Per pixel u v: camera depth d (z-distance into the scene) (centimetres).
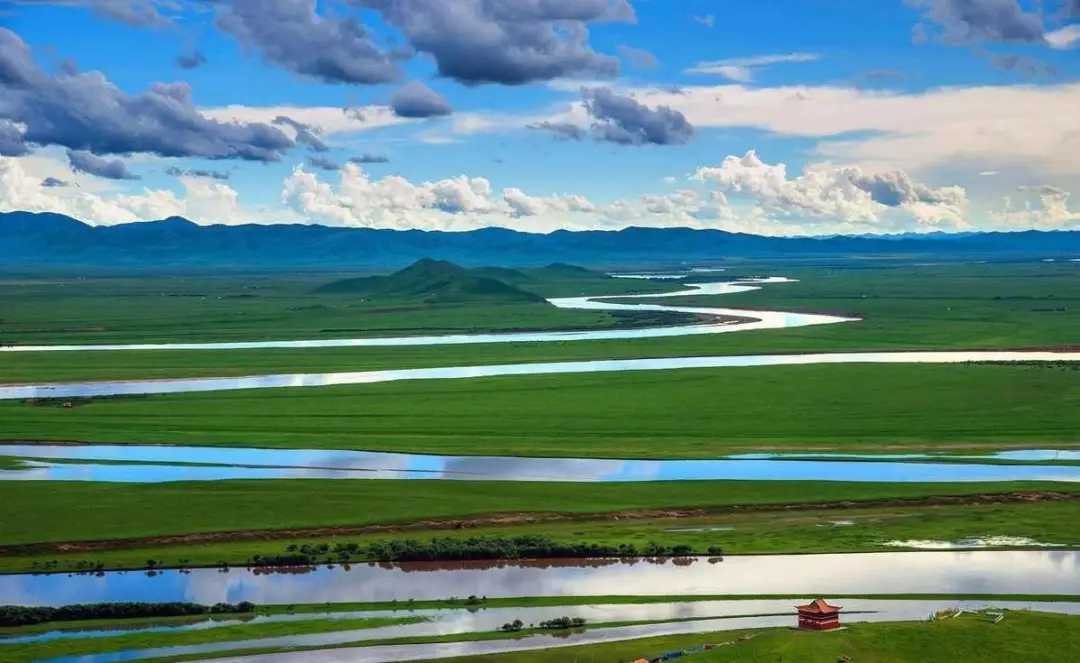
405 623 8188
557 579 9312
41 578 9369
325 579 9319
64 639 7831
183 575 9469
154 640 7819
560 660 7312
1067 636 7400
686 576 9356
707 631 7956
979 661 7019
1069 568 9531
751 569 9538
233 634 7944
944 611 8006
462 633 7938
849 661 6981
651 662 7125
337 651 7612
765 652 7162
